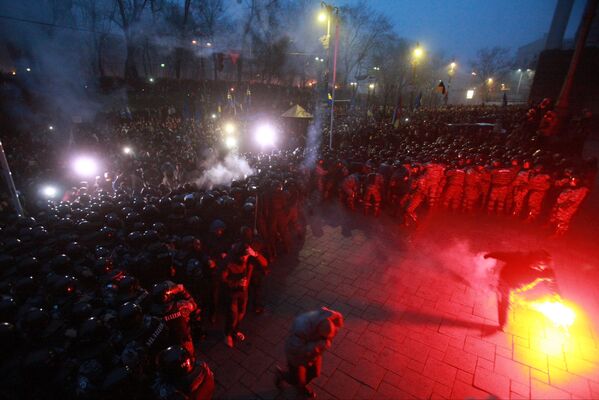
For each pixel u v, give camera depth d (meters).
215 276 5.41
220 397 4.41
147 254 4.96
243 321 5.79
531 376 4.66
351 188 10.58
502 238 8.83
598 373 4.70
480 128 19.25
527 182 9.50
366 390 4.49
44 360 2.97
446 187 10.50
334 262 7.73
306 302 6.30
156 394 3.13
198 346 5.25
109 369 3.21
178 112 31.52
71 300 3.90
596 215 10.20
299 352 3.80
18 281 4.06
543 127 15.52
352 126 24.64
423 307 6.11
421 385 4.55
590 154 18.05
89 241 5.54
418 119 27.41
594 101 26.19
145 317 3.78
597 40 28.11
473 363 4.88
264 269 5.55
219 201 6.56
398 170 9.96
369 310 6.04
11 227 5.97
